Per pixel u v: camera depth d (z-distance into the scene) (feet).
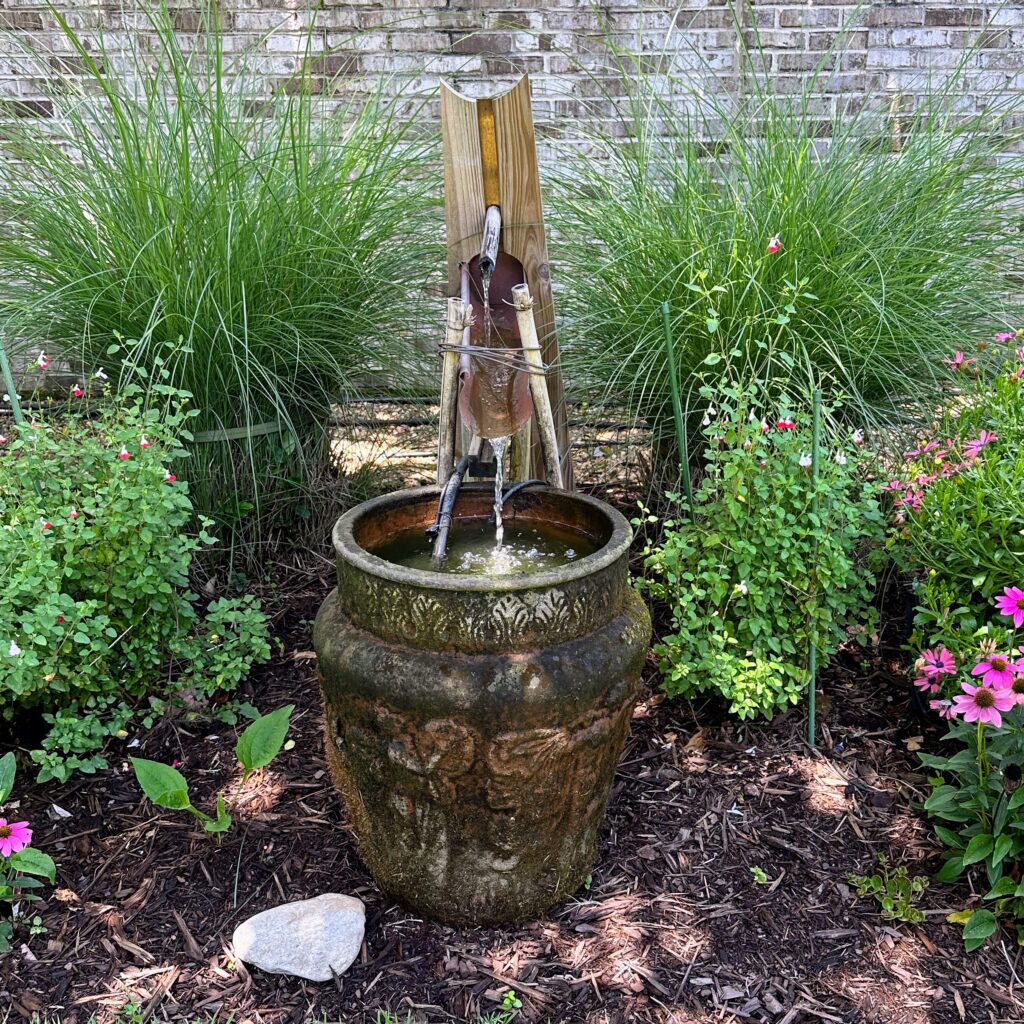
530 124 7.80
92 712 7.95
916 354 9.74
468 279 8.09
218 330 9.64
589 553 6.91
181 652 8.61
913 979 6.30
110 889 6.95
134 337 10.05
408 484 12.14
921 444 9.05
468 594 5.72
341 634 6.28
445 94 7.78
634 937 6.61
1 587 7.39
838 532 8.38
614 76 14.66
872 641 9.76
